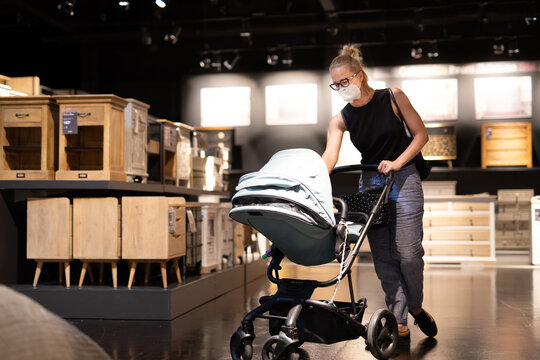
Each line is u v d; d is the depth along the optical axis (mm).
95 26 11633
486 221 8648
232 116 11656
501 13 10578
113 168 4535
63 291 4055
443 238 8727
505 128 10422
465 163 11078
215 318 4000
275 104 11547
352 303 2551
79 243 4145
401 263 2947
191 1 11281
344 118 2986
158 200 4086
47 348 948
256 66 12016
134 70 12344
